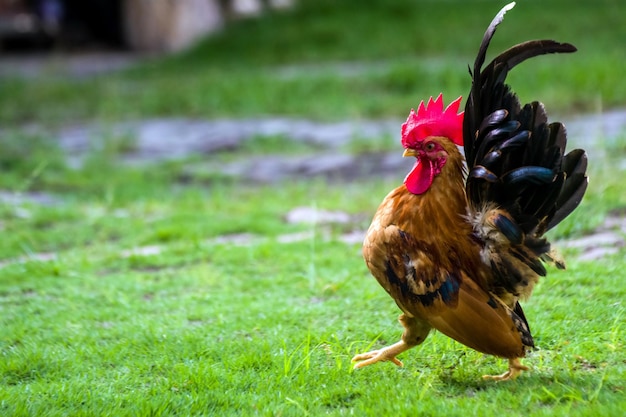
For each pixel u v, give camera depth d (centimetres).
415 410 747
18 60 4434
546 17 3616
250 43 3844
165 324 1064
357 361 887
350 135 2458
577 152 797
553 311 1012
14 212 1750
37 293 1250
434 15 3862
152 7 4466
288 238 1510
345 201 1728
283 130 2577
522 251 771
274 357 920
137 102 3036
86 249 1495
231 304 1136
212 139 2533
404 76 2945
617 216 1441
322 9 4116
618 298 1048
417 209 812
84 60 4306
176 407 804
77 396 840
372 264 823
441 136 811
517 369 828
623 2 3766
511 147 766
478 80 781
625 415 708
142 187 2008
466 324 780
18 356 959
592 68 2719
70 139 2602
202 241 1509
